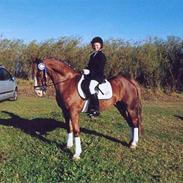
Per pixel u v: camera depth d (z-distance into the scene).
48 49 29.61
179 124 15.62
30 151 10.98
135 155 10.84
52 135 12.60
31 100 21.98
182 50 27.81
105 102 10.92
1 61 29.95
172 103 23.98
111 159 10.43
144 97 25.88
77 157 10.27
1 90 19.44
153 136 12.99
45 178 9.08
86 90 10.48
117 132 13.16
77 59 28.98
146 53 27.77
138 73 28.09
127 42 28.67
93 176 9.20
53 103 20.89
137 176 9.38
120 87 11.25
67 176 9.19
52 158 10.38
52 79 10.67
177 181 9.19
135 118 11.45
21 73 30.06
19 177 9.14
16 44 30.05
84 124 14.16
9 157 10.43
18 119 15.18
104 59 10.70
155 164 10.22
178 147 11.78
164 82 27.89
